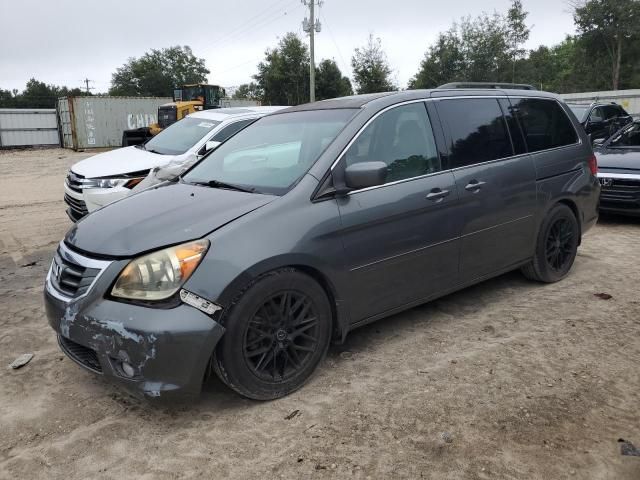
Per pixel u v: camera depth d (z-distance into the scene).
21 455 2.87
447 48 40.22
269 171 3.80
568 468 2.67
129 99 31.36
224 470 2.71
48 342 4.20
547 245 5.11
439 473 2.65
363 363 3.76
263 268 3.09
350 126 3.75
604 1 44.16
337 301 3.51
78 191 7.27
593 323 4.34
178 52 88.38
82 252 3.18
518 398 3.27
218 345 3.04
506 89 4.98
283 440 2.93
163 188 4.05
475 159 4.37
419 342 4.07
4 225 8.82
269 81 52.31
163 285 2.90
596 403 3.21
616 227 7.73
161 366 2.87
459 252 4.22
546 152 5.00
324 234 3.37
